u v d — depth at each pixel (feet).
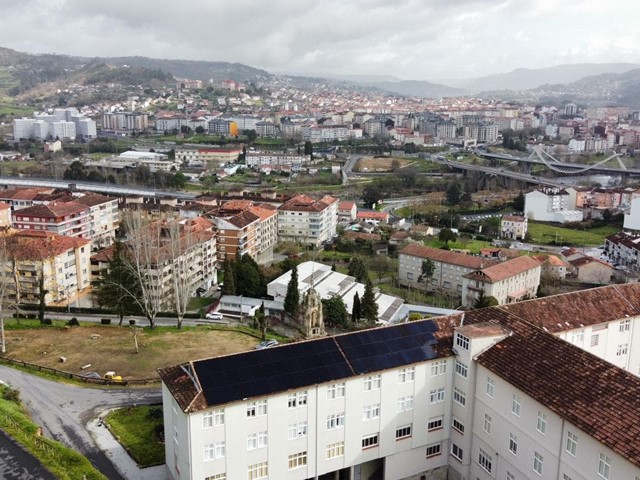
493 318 268.00
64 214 645.10
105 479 218.79
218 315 490.90
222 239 639.76
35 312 470.80
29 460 219.41
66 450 231.71
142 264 451.53
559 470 206.28
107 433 269.44
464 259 627.87
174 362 346.95
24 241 507.71
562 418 201.87
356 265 627.87
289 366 231.71
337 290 530.68
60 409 288.51
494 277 563.89
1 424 244.83
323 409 233.14
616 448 181.06
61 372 323.98
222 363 226.58
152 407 290.56
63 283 514.68
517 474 227.40
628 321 306.76
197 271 563.07
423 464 259.80
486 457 245.24
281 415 225.35
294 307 480.23
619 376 206.39
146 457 252.42
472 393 249.14
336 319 481.46
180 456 220.23
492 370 234.58
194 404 209.56
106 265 548.72
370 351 246.06
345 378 233.35
